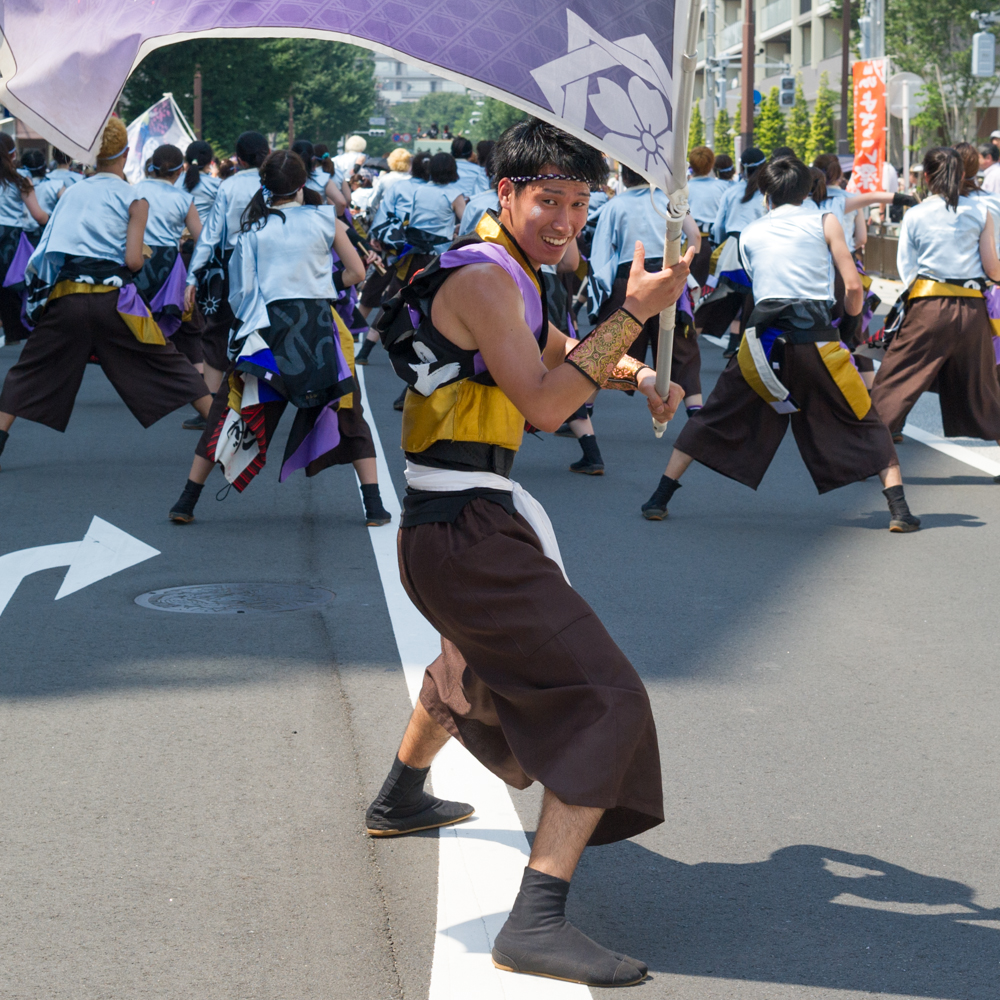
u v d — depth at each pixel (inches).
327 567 263.0
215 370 418.3
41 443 393.1
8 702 188.1
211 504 319.9
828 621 232.2
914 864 144.5
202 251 366.9
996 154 523.5
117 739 175.3
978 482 352.2
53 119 105.6
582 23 110.7
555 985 119.7
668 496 307.9
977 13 1715.1
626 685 120.3
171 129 741.3
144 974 121.6
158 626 224.1
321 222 280.5
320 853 144.9
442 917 131.4
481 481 124.5
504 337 117.4
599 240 371.9
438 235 507.8
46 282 336.5
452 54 108.8
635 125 112.2
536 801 157.9
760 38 3002.0
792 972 122.9
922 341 335.6
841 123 1846.7
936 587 253.6
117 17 105.8
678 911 134.1
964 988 120.4
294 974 121.6
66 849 145.3
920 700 194.7
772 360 293.3
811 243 289.0
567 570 263.6
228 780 163.3
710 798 160.9
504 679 123.3
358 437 296.5
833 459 297.4
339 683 197.2
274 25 106.5
